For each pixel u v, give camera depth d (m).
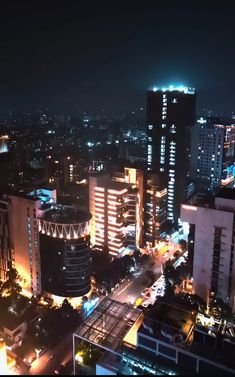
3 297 139.62
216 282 117.25
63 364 114.81
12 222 156.50
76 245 144.25
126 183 197.38
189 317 80.50
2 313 128.62
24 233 153.38
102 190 188.75
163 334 76.31
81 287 149.38
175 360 74.50
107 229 192.88
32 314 133.00
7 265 165.00
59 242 143.75
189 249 157.62
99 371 75.88
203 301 111.38
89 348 84.75
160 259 193.62
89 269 152.75
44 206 154.12
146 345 77.56
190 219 117.50
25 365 112.62
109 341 81.56
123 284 168.38
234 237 110.94
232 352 73.56
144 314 80.38
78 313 141.00
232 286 114.94
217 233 113.38
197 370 72.31
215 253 115.06
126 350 78.31
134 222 197.25
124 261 175.12
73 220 144.88
